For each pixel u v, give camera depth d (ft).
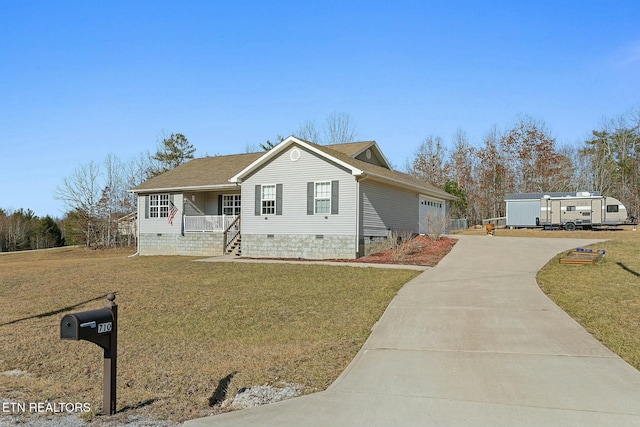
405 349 24.45
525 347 23.98
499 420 15.58
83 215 137.39
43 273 62.54
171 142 173.88
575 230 116.37
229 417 16.85
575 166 176.55
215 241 80.23
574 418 15.61
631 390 18.03
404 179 81.61
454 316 30.91
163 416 17.38
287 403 17.89
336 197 65.16
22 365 26.04
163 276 53.72
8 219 192.85
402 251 62.44
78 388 21.54
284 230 68.74
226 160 95.14
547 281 42.29
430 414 16.24
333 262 60.18
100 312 17.31
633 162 161.89
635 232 101.86
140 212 88.69
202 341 29.45
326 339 27.76
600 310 31.04
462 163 177.99
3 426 16.89
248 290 43.75
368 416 16.28
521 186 171.12
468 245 71.87
